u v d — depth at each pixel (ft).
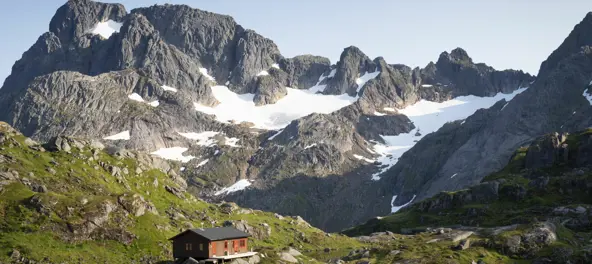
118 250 510.17
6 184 540.11
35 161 612.70
